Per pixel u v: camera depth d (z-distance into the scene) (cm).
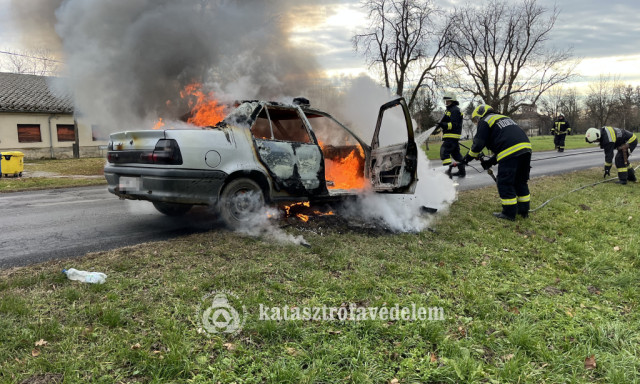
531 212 638
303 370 213
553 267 396
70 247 404
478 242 468
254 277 326
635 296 326
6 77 2123
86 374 200
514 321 279
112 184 457
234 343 234
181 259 358
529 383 212
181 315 260
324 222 500
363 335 251
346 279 336
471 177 1084
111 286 295
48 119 1995
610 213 634
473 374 214
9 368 199
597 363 231
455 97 822
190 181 411
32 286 293
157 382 196
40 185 1000
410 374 214
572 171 1252
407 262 385
